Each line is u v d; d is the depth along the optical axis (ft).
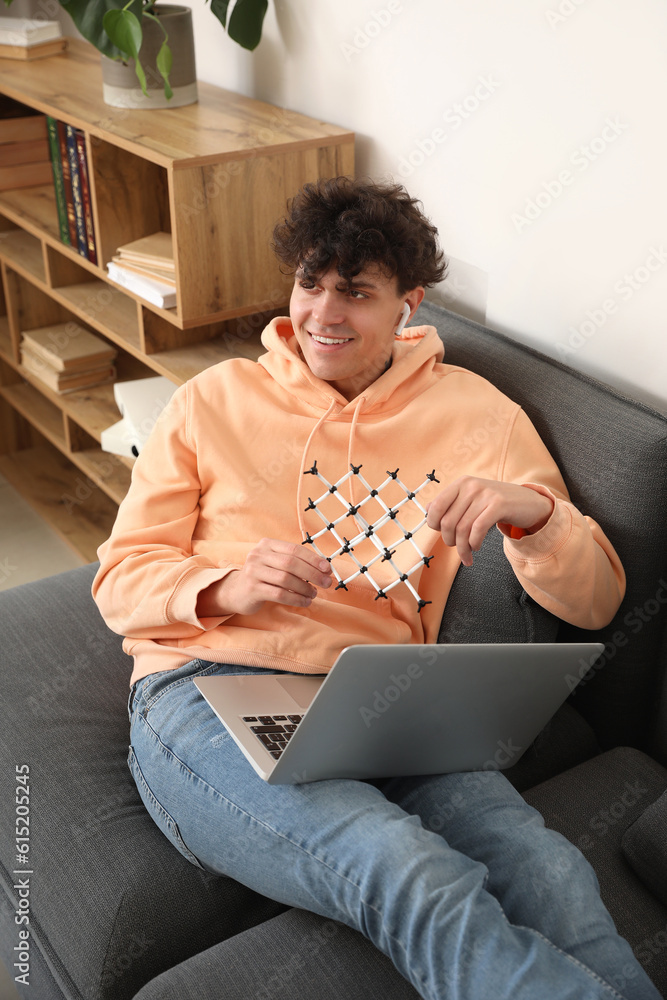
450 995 2.96
